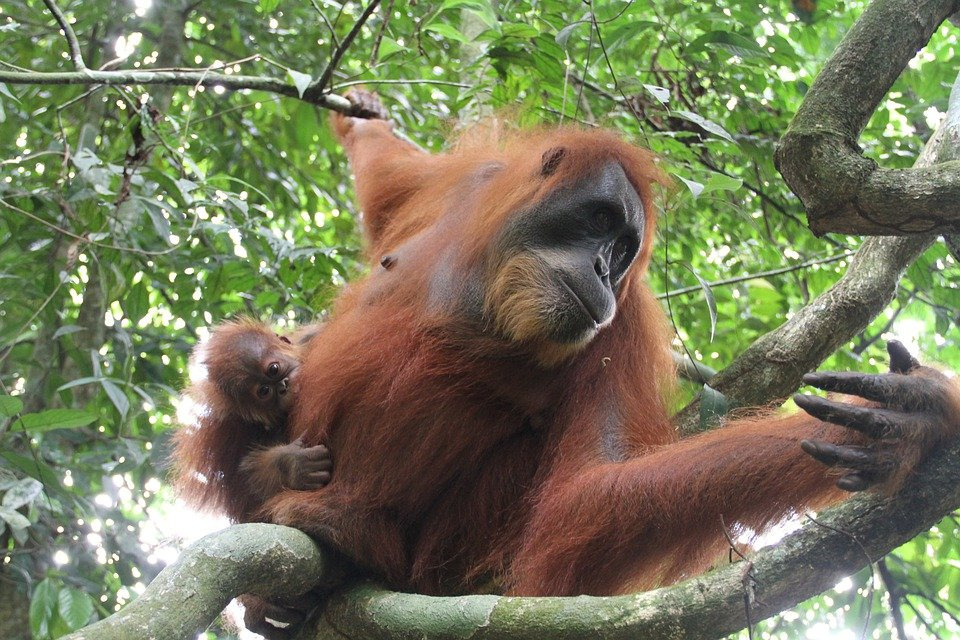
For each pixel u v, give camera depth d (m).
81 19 8.16
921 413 2.89
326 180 9.20
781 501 3.29
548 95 6.06
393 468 3.86
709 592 2.80
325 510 3.70
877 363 7.20
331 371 4.02
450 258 4.12
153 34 8.50
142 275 6.69
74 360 6.54
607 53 5.14
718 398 4.03
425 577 3.94
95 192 5.58
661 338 4.25
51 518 6.38
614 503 3.52
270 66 8.66
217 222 5.90
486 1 5.07
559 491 3.73
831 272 7.07
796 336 4.33
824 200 3.21
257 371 4.67
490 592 3.93
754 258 7.43
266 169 8.70
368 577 3.73
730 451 3.39
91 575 6.38
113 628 2.67
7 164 5.86
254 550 3.14
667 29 6.39
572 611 2.88
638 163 4.09
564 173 3.95
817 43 6.52
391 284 4.25
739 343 7.39
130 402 6.20
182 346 7.28
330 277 6.11
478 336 3.93
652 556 3.54
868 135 6.58
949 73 6.42
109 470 6.29
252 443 4.71
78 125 7.93
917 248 4.36
